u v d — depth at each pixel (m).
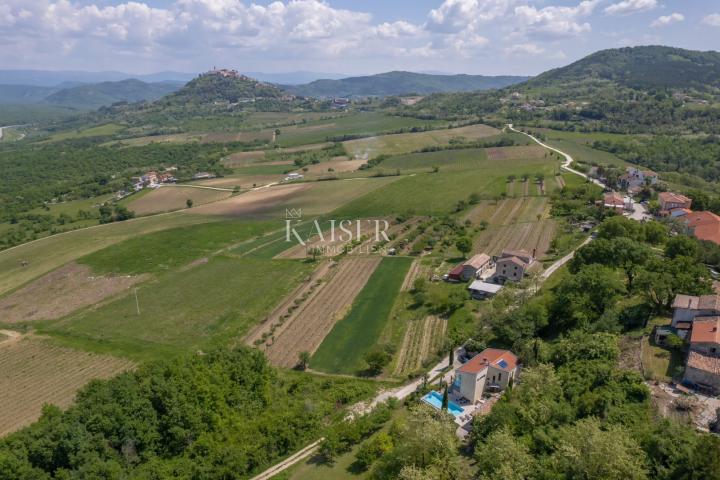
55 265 177.62
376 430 80.56
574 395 69.88
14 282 167.25
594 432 53.69
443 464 60.59
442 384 90.62
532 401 68.50
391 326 120.69
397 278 146.75
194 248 185.50
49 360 115.69
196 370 92.38
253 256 175.25
